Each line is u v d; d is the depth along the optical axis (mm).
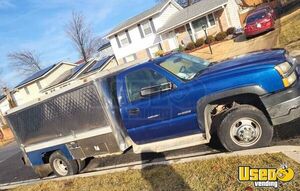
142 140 6355
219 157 5449
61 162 8102
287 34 17062
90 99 6660
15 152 17188
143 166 6430
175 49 33938
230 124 5410
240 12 32531
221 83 5258
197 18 31828
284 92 4965
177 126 5840
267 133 5242
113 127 6621
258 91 5039
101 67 39656
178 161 5996
